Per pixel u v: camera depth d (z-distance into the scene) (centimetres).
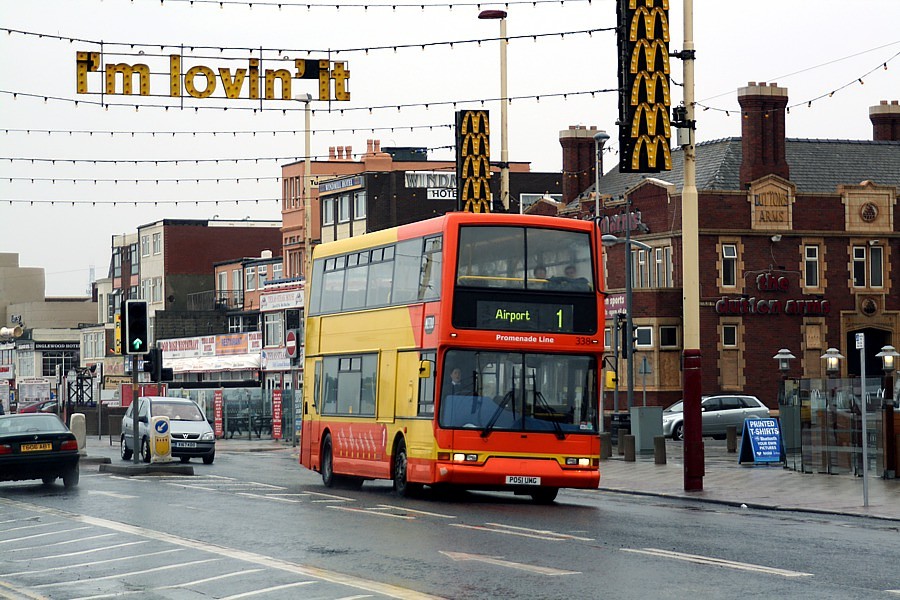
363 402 3772
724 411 7400
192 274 15600
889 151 9419
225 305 14475
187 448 5600
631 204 9094
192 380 13412
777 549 2259
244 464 5603
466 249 3300
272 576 1947
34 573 2105
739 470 4544
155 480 4278
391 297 3625
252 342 12262
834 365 6844
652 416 5712
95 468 5106
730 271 8612
